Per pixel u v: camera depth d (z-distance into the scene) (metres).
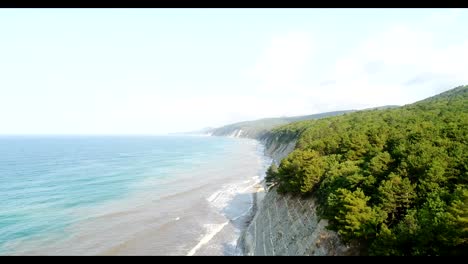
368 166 36.38
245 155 164.12
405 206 28.59
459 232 20.70
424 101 117.38
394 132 52.97
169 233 50.12
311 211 38.62
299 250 34.53
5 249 44.12
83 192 76.31
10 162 133.25
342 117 116.44
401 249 23.25
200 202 67.62
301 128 122.56
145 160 143.12
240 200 68.62
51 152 185.38
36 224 53.66
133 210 61.88
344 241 28.56
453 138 41.19
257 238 44.06
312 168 42.53
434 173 29.91
